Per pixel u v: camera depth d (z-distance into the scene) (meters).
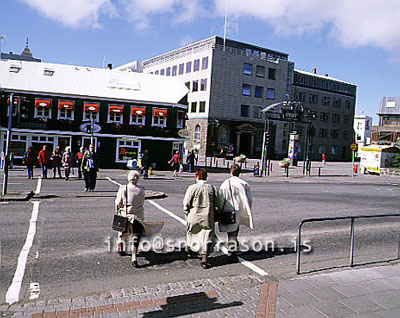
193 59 64.44
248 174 31.89
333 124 79.38
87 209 11.96
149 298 5.34
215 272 6.61
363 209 14.82
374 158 38.69
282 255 7.80
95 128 28.91
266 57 67.06
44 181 19.42
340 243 9.08
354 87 82.50
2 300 5.16
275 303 5.20
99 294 5.46
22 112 14.04
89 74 35.25
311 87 75.19
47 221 9.95
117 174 26.48
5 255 7.01
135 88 34.91
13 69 32.41
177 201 14.66
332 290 5.74
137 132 33.31
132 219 6.68
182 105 34.56
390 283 6.12
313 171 39.25
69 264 6.71
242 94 63.31
